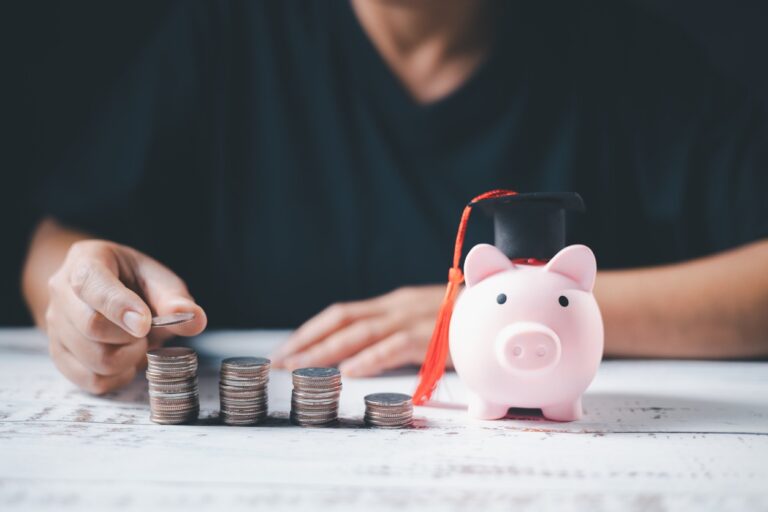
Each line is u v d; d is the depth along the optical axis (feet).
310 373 3.01
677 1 6.38
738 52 6.29
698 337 4.39
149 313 2.91
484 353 2.84
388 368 4.05
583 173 6.16
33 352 4.51
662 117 6.23
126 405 3.27
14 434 2.81
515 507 2.14
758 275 4.54
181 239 6.71
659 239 6.23
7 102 7.01
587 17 6.22
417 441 2.74
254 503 2.15
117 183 6.22
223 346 4.80
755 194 5.90
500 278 2.88
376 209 6.29
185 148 6.64
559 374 2.80
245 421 2.96
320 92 6.37
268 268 6.52
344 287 6.41
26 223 7.10
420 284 6.20
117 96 6.74
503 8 5.94
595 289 4.59
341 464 2.46
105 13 7.04
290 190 6.43
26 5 6.93
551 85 6.14
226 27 6.59
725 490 2.25
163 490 2.22
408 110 6.11
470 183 6.14
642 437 2.80
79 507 2.14
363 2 6.08
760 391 3.56
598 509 2.14
